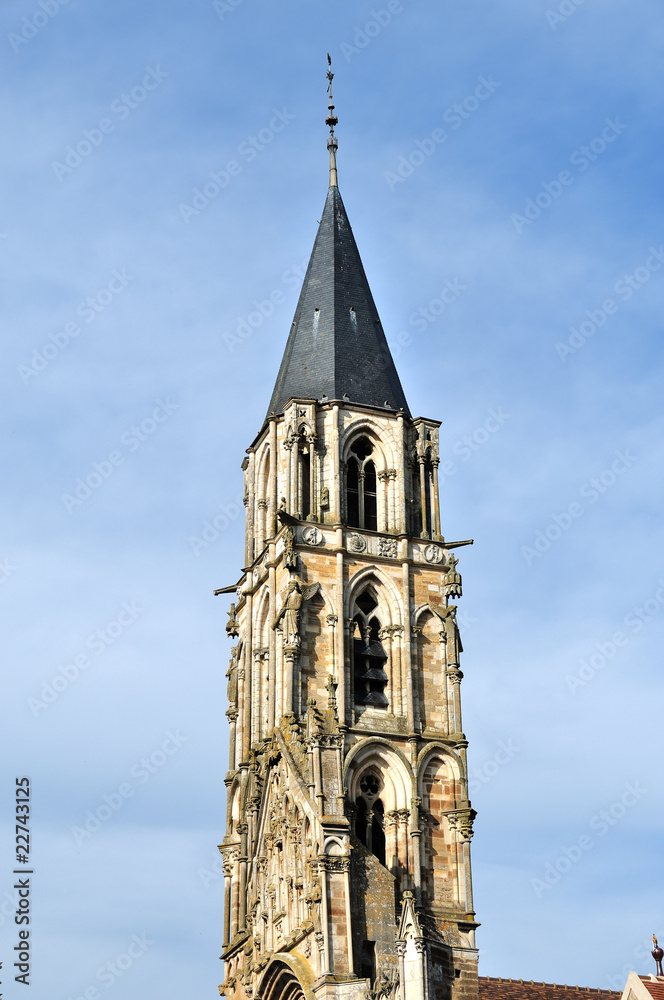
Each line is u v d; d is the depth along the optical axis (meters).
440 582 125.56
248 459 135.75
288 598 121.00
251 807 121.81
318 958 106.56
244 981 117.69
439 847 117.12
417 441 130.00
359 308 136.12
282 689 121.00
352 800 115.75
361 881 109.56
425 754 118.81
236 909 124.00
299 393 131.12
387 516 126.81
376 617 123.88
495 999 112.56
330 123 147.12
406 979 101.69
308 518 125.19
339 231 141.00
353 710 119.31
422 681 122.19
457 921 114.00
